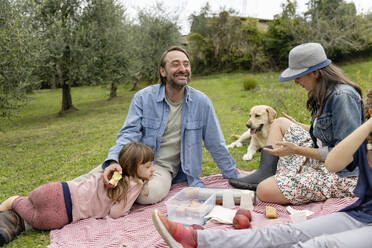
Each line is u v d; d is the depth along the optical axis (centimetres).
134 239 254
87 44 1320
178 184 382
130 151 296
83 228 274
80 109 1577
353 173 289
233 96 1574
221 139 360
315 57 253
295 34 2444
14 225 266
